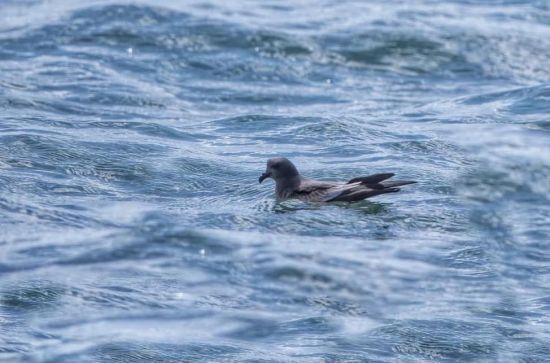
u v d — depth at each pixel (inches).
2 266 561.0
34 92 922.1
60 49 1055.6
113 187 690.8
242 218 631.8
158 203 663.8
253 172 724.0
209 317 507.8
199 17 1148.5
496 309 518.0
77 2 1200.2
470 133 817.5
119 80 974.4
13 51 1046.4
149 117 879.7
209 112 910.4
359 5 1236.5
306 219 626.2
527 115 870.4
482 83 1010.7
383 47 1089.4
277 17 1175.0
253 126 851.4
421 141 796.6
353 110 918.4
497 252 583.8
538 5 1246.3
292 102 947.3
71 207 648.4
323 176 711.7
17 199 653.9
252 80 1006.4
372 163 741.3
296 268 561.0
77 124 828.6
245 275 553.9
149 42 1080.2
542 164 733.9
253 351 473.7
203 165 735.7
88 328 493.4
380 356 471.5
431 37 1111.6
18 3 1214.9
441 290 538.9
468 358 472.1
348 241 596.4
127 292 531.5
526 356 473.1
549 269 563.8
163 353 471.2
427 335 490.3
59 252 580.4
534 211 649.0
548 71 1039.6
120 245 590.2
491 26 1151.6
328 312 514.3
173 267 563.2
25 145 746.8
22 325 494.6
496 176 706.2
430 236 605.6
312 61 1055.6
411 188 684.7
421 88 995.9
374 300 527.2
